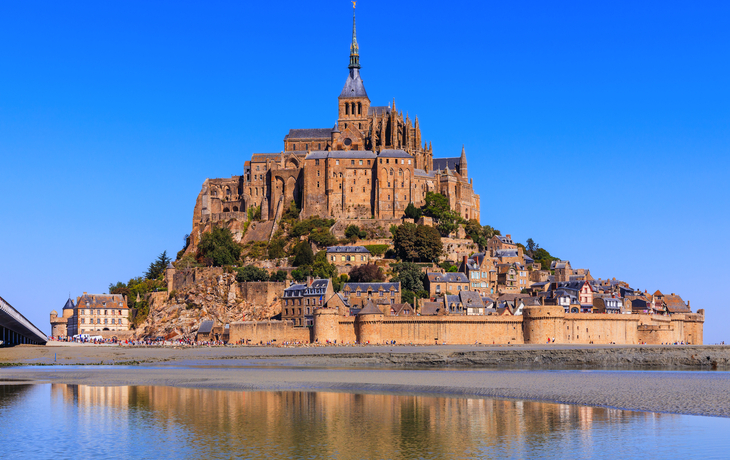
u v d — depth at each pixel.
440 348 185.62
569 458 68.94
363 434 78.88
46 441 76.69
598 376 131.38
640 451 70.44
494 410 91.69
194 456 70.88
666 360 183.38
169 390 111.81
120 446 74.50
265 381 121.81
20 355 178.50
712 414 87.69
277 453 71.62
